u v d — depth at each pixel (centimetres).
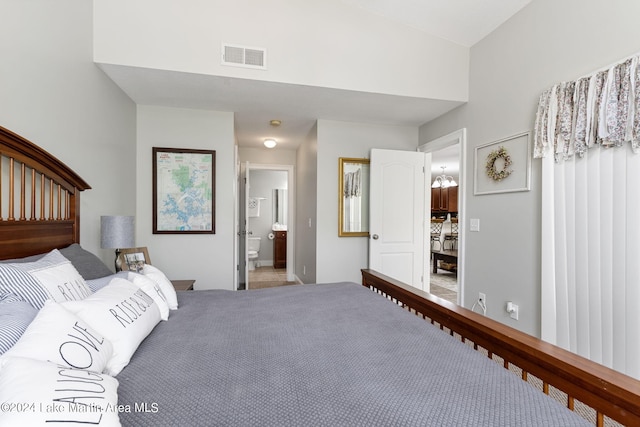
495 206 272
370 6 272
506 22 260
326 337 131
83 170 211
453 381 95
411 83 290
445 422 76
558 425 75
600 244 187
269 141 454
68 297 120
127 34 228
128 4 229
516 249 250
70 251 172
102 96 238
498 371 102
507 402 84
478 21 268
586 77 192
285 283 510
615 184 179
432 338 129
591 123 189
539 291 230
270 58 256
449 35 293
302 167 471
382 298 193
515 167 250
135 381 95
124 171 280
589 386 86
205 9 243
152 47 232
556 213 212
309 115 351
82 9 209
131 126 297
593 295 190
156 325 143
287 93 283
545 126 218
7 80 146
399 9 269
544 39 227
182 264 324
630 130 170
